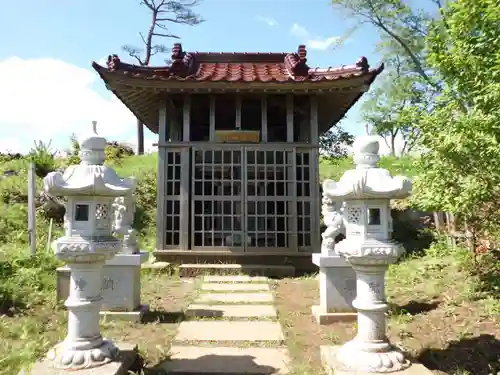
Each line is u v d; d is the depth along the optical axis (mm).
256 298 6520
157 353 4266
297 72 9125
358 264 3670
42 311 5492
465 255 6770
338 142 15812
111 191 3551
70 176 3650
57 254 3512
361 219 3725
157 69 9070
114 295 5414
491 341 4316
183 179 8984
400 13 14688
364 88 8523
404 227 10797
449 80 5129
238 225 9305
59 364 3434
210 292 6949
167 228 9148
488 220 5570
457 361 4023
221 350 4391
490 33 4695
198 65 10656
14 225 10367
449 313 5121
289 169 9023
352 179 3695
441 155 4898
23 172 13195
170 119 10320
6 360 3863
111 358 3594
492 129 4438
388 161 13594
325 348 4039
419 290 6203
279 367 3938
